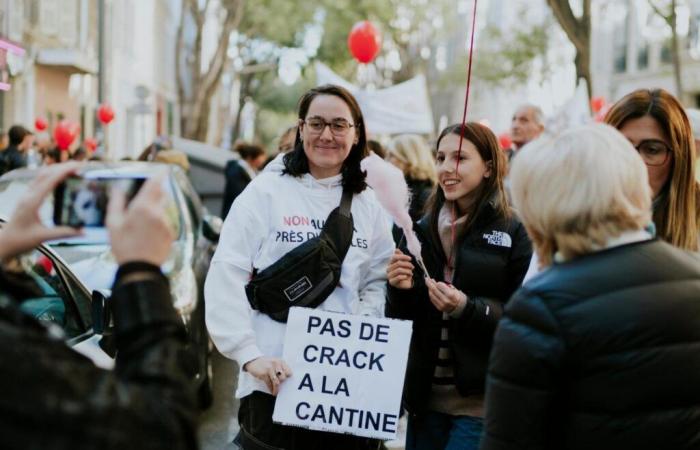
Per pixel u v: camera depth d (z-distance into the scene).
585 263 1.86
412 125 10.32
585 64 15.99
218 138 42.78
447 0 34.09
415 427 3.29
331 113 3.04
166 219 1.54
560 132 2.00
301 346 2.96
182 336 1.50
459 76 37.97
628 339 1.76
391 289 3.26
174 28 44.62
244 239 3.05
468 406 3.18
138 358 1.42
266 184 3.11
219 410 6.03
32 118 20.28
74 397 1.23
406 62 38.34
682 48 34.00
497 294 3.20
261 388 3.00
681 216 2.73
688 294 1.83
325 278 3.01
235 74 38.72
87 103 26.23
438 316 3.21
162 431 1.31
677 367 1.78
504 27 43.16
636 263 1.85
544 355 1.79
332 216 3.07
